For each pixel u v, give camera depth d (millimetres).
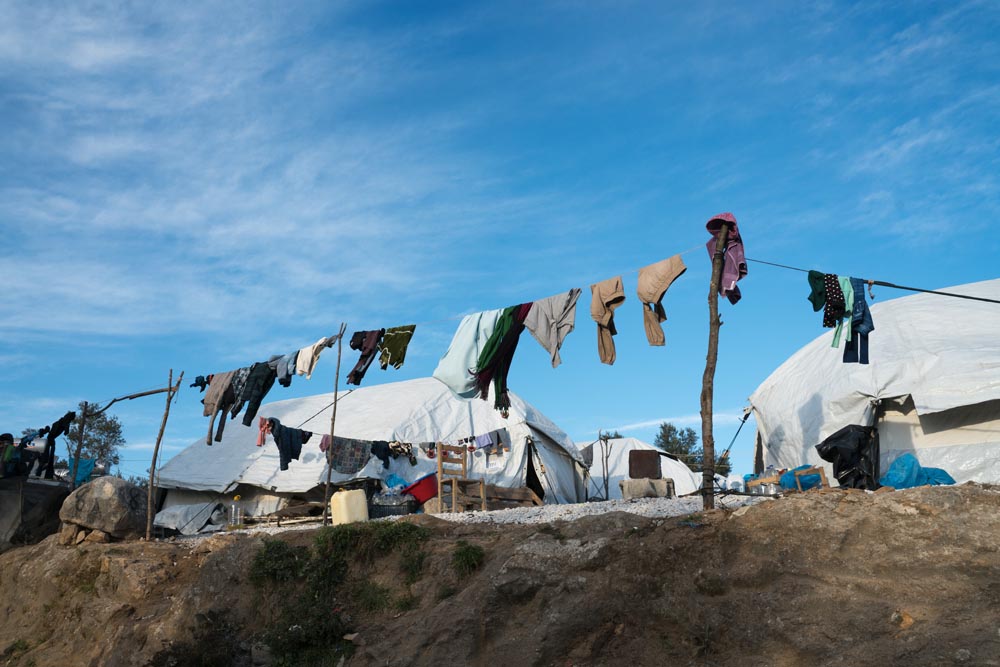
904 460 16453
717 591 9805
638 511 14023
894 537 9266
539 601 10688
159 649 13367
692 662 9258
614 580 10359
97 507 19062
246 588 13523
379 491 23609
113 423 40781
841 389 19156
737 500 15117
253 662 12148
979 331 19109
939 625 8164
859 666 8102
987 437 17078
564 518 14062
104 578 16812
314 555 13414
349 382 16109
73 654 15578
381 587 12617
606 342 13234
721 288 12461
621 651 9781
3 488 23656
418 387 29750
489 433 24500
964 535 8875
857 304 12531
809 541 9742
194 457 28953
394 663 10938
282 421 29000
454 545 12781
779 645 8938
